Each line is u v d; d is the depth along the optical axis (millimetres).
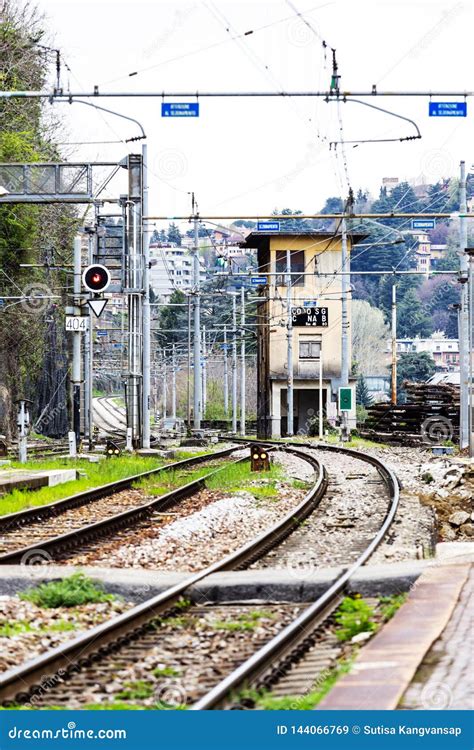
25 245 78500
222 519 29844
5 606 16891
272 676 12484
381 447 73875
